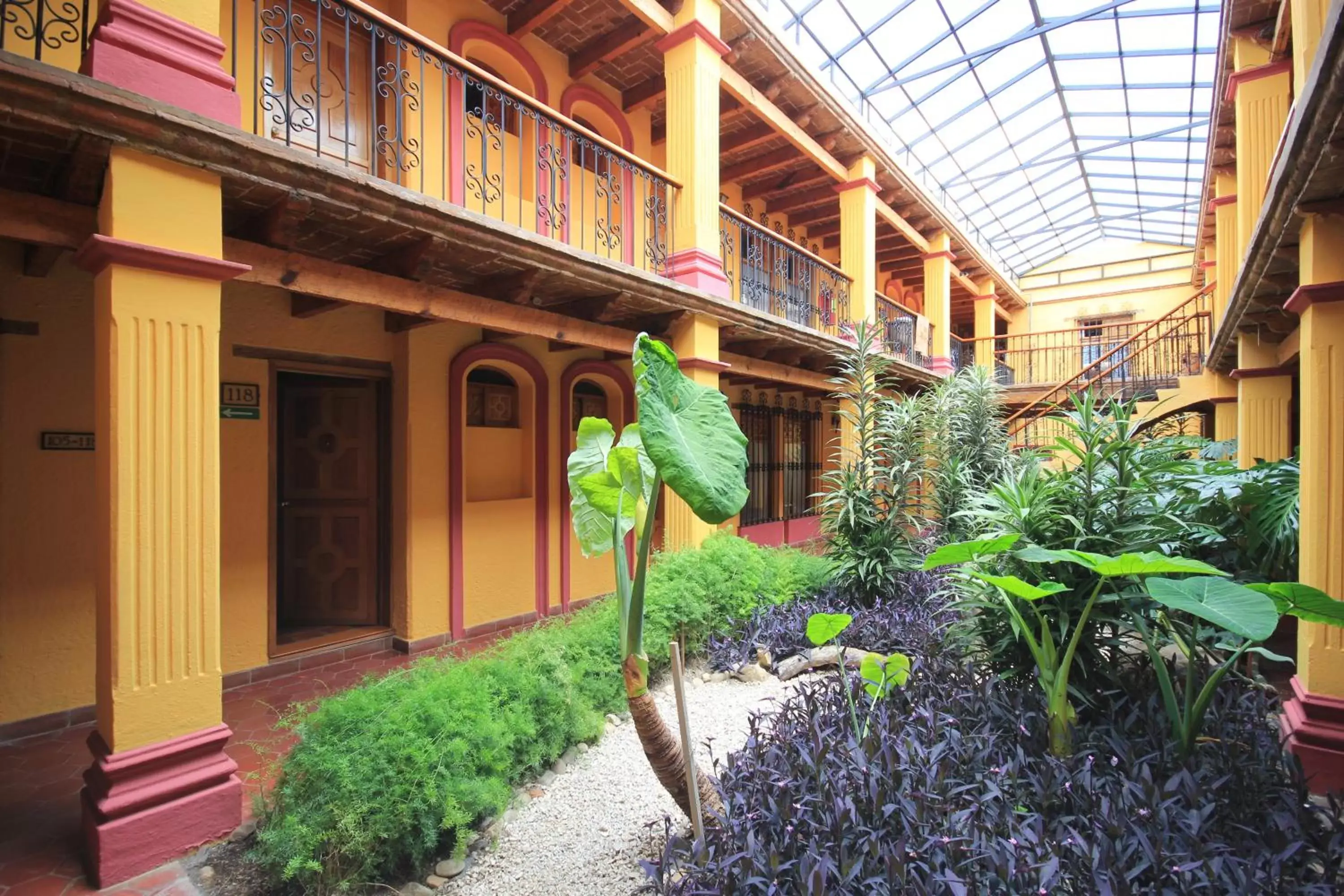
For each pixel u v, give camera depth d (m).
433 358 5.26
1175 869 1.76
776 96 7.28
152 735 2.49
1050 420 10.03
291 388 5.25
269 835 2.25
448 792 2.43
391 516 5.23
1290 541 3.88
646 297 4.96
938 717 2.82
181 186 2.60
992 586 3.15
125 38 2.52
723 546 5.54
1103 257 17.39
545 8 5.56
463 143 3.94
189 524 2.61
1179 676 3.42
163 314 2.56
